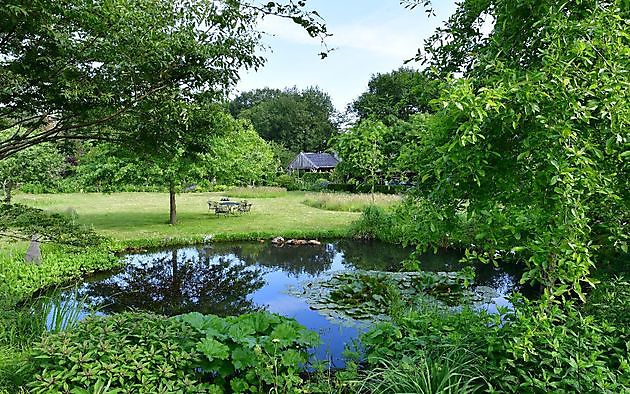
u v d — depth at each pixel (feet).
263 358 9.11
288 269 30.45
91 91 13.17
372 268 30.14
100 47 12.77
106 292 24.17
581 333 8.04
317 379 9.86
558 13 7.07
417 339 9.83
